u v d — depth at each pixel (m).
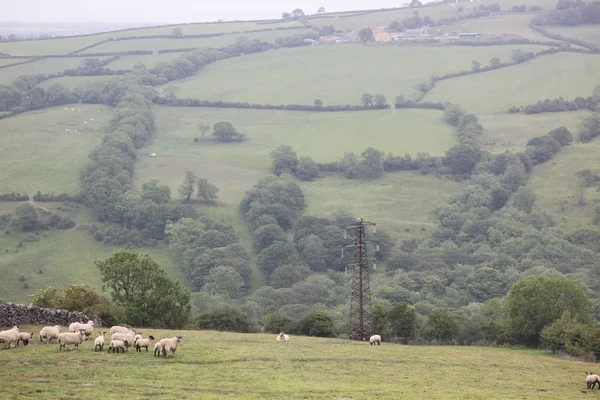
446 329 133.00
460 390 65.19
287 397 57.09
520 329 132.50
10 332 70.50
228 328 125.38
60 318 90.38
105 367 63.75
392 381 67.81
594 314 177.12
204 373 64.62
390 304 192.62
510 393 65.50
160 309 110.12
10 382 55.41
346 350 86.88
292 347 86.12
